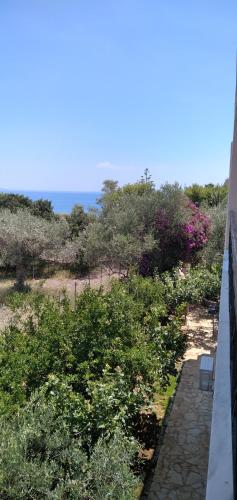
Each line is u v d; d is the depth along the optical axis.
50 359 4.66
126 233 11.99
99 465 2.98
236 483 1.09
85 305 6.07
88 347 4.99
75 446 3.24
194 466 4.85
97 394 3.89
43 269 16.64
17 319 6.91
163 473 4.73
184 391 6.65
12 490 2.61
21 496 2.63
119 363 4.74
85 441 3.62
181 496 4.35
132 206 12.64
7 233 13.40
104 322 5.38
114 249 11.38
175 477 4.66
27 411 3.39
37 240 13.80
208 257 11.84
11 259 13.80
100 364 4.77
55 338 4.93
